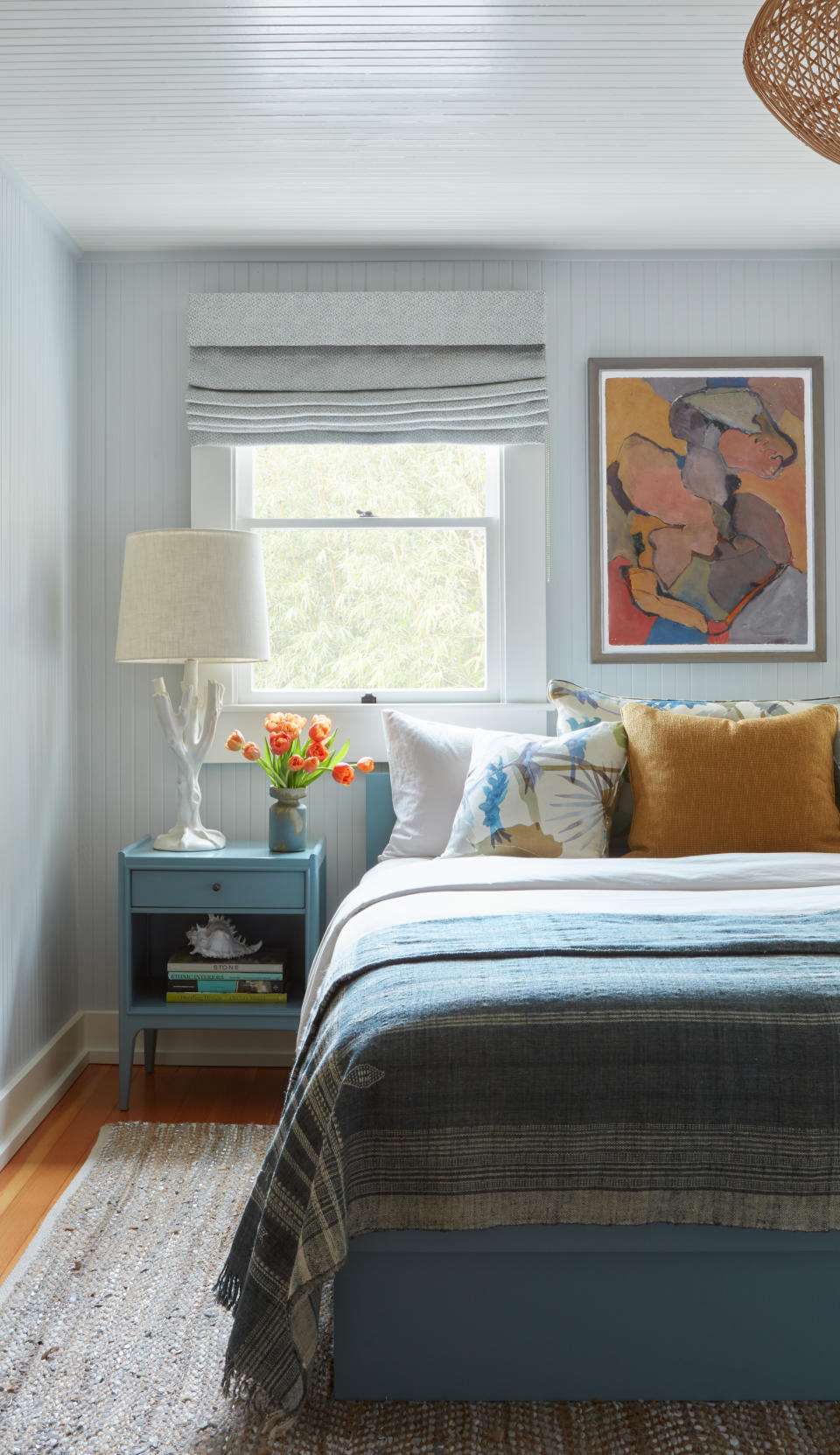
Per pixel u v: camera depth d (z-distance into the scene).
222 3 1.98
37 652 2.88
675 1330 1.57
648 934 1.81
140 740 3.26
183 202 2.89
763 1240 1.53
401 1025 1.56
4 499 2.63
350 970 1.77
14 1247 2.10
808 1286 1.56
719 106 2.40
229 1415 1.58
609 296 3.27
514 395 3.21
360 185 2.79
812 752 2.67
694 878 2.29
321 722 2.96
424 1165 1.51
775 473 3.28
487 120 2.45
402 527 3.32
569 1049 1.53
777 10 1.41
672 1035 1.54
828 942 1.73
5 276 2.63
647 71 2.24
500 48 2.15
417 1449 1.51
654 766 2.67
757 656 3.29
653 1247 1.54
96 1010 3.27
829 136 1.57
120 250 3.23
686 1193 1.51
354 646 3.34
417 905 2.13
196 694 3.00
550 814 2.63
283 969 2.89
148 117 2.41
